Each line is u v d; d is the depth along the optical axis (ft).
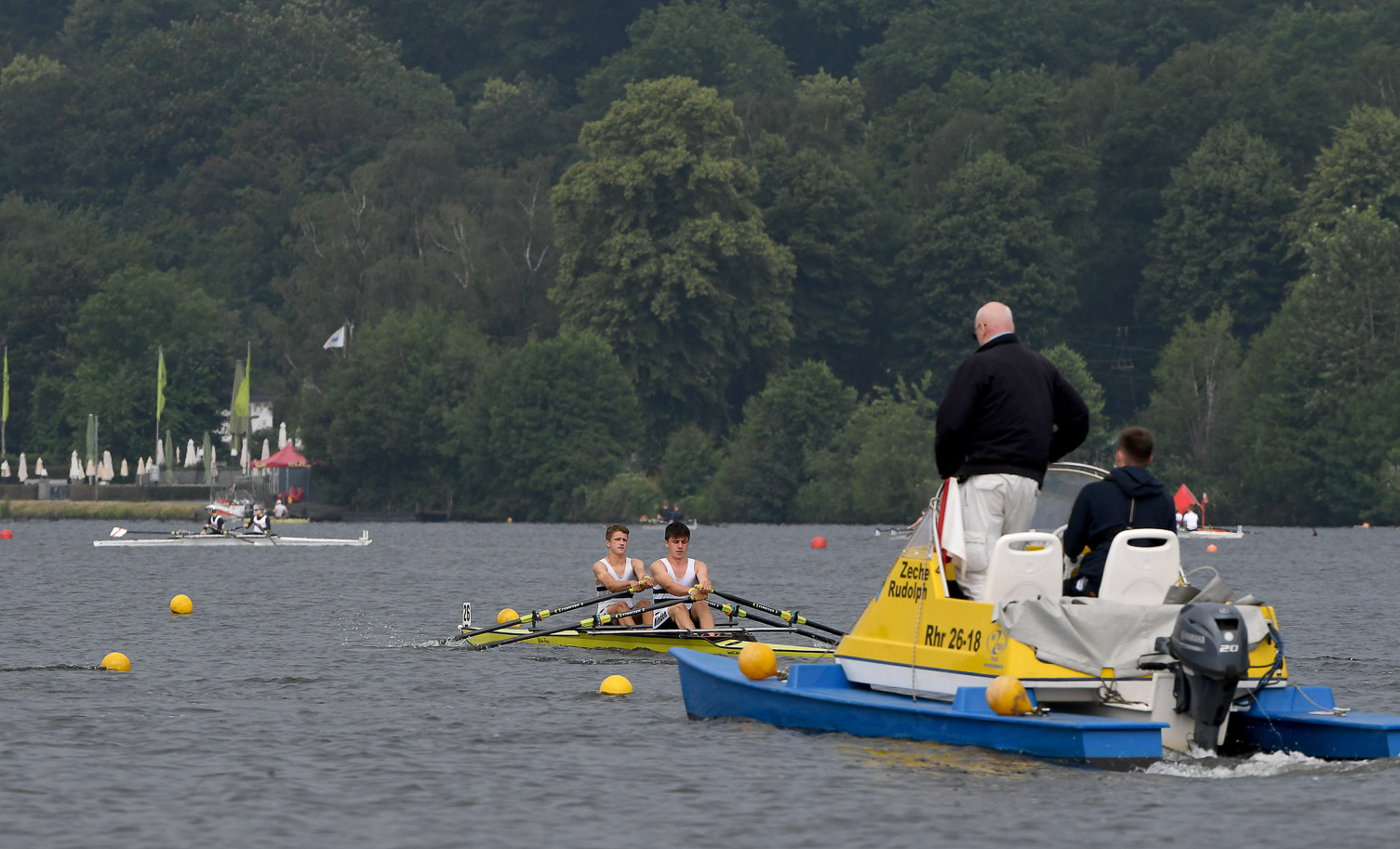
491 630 280.92
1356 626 345.51
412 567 590.14
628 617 280.72
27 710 199.41
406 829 133.28
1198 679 148.25
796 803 141.28
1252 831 130.52
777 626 268.62
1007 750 154.81
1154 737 149.69
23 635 307.99
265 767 160.45
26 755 166.81
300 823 135.54
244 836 131.03
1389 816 134.72
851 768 155.02
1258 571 589.73
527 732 182.39
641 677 236.22
